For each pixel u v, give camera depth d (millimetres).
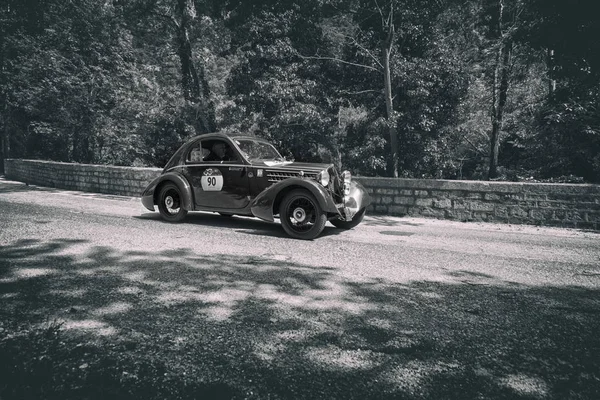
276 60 17859
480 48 19828
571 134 14969
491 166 19891
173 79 22516
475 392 2277
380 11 16938
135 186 12789
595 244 6652
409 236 7152
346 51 18688
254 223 8148
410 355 2707
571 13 14711
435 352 2760
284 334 3006
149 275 4449
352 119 19516
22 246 5707
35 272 4480
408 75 16719
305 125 16984
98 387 2277
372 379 2395
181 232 7000
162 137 20328
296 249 5895
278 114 16984
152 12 23594
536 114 16484
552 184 8297
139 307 3506
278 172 6926
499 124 19828
